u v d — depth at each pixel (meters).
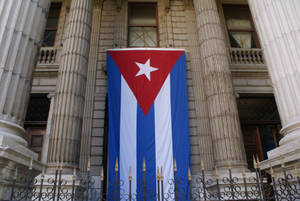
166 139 9.45
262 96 12.33
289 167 4.30
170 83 10.41
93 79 11.56
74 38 9.08
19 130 4.17
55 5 13.77
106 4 13.53
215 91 8.94
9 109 4.08
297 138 4.33
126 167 8.91
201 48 10.06
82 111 8.41
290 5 5.22
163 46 12.80
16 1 4.64
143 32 13.44
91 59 11.96
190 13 13.62
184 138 9.54
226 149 8.04
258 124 12.45
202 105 11.41
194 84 11.83
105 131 10.95
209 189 8.03
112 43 12.55
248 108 13.09
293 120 4.60
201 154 10.51
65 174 7.00
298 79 4.68
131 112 9.79
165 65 10.71
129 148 9.20
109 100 10.00
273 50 5.26
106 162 10.34
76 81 8.46
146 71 10.52
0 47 4.18
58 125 7.74
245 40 13.60
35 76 11.52
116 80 10.33
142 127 9.55
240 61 12.38
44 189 6.52
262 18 5.69
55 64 11.59
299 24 4.98
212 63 9.38
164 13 13.56
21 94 4.34
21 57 4.44
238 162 7.80
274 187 3.93
